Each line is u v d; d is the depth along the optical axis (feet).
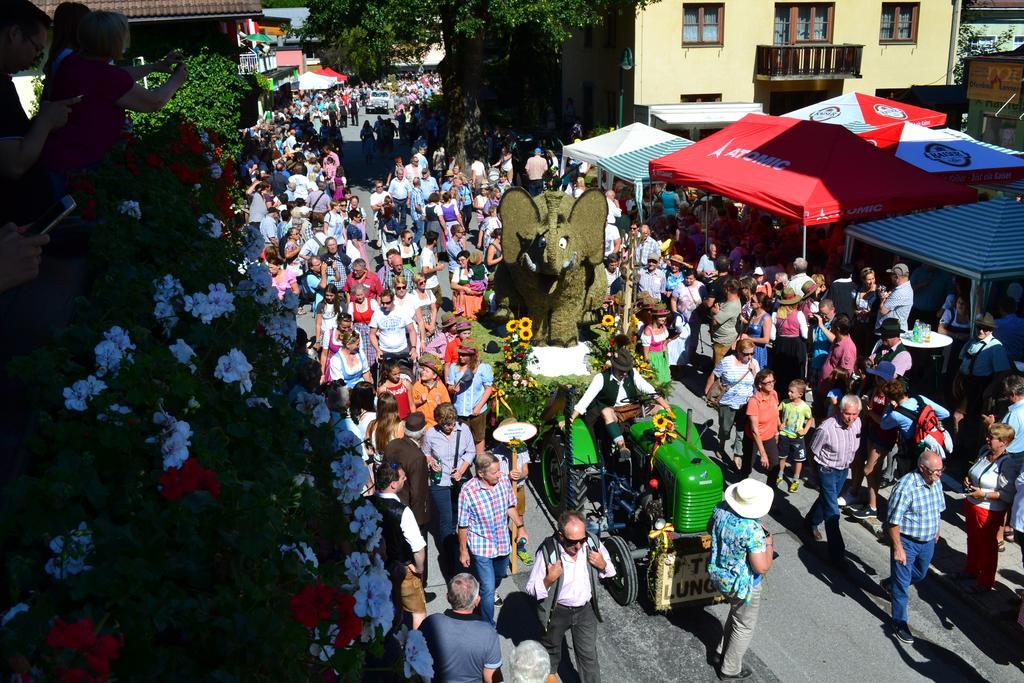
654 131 73.87
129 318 12.67
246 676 8.93
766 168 53.57
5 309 12.53
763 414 32.63
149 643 8.21
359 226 59.11
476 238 76.28
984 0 118.21
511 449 29.45
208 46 67.72
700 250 64.44
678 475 25.89
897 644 25.44
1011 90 80.02
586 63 127.54
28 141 12.36
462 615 19.69
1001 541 29.78
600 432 29.78
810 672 24.26
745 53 111.24
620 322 39.99
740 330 41.50
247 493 10.03
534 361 33.30
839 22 111.75
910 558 25.00
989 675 24.12
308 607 9.15
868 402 32.04
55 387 10.22
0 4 14.29
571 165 88.28
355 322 39.60
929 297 45.27
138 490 9.52
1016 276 38.47
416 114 151.64
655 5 108.58
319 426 14.08
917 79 115.14
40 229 10.92
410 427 26.02
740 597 22.65
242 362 12.16
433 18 94.07
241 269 19.47
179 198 17.47
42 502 8.92
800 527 31.76
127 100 16.48
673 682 23.97
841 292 45.78
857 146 52.42
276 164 88.99
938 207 49.24
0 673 7.66
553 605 22.33
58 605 8.45
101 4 63.77
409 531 22.15
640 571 27.96
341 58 239.71
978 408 37.73
